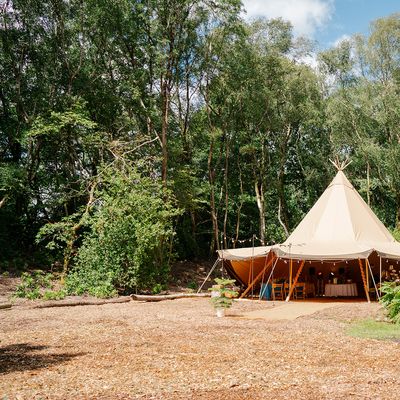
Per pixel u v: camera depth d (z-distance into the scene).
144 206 21.19
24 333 9.47
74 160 27.14
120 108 28.62
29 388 5.38
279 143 36.78
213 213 31.94
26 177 24.56
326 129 37.56
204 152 35.47
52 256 25.50
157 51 26.58
